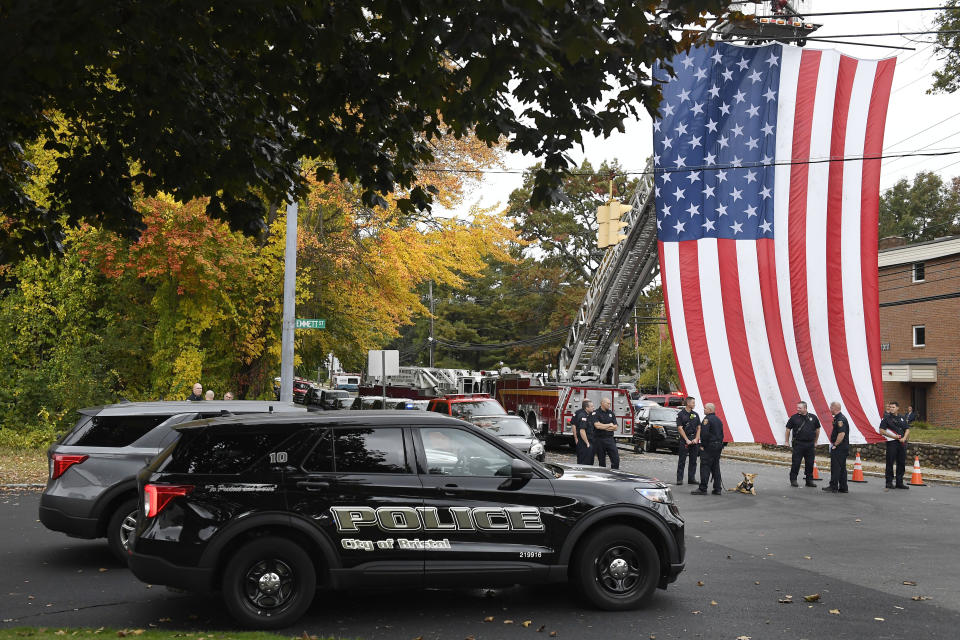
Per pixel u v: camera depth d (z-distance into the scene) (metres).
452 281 47.59
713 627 11.87
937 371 58.69
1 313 38.88
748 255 34.41
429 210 13.05
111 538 15.46
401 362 136.50
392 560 11.99
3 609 12.67
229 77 12.50
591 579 12.62
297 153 13.20
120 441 15.76
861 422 33.69
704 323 34.47
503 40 8.12
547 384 50.94
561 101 10.20
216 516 11.59
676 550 12.97
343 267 44.06
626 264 45.75
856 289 34.16
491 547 12.27
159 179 13.59
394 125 11.99
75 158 13.65
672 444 50.75
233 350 43.28
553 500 12.53
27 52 8.16
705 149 34.66
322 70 11.44
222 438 12.05
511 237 47.31
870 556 17.58
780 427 33.78
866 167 34.16
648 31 9.53
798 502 26.98
